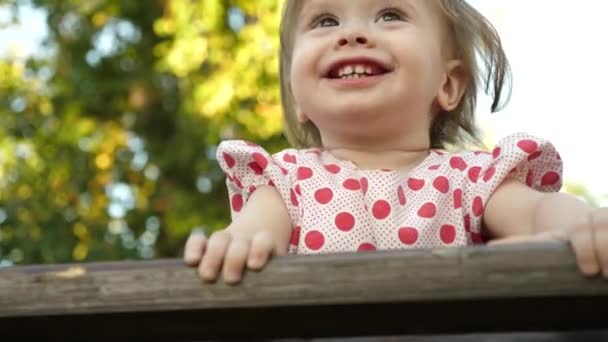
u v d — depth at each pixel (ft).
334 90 8.21
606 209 4.86
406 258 4.80
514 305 4.80
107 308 5.07
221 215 39.75
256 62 36.35
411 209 8.03
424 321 5.02
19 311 5.13
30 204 40.52
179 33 37.04
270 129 36.14
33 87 42.63
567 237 4.88
